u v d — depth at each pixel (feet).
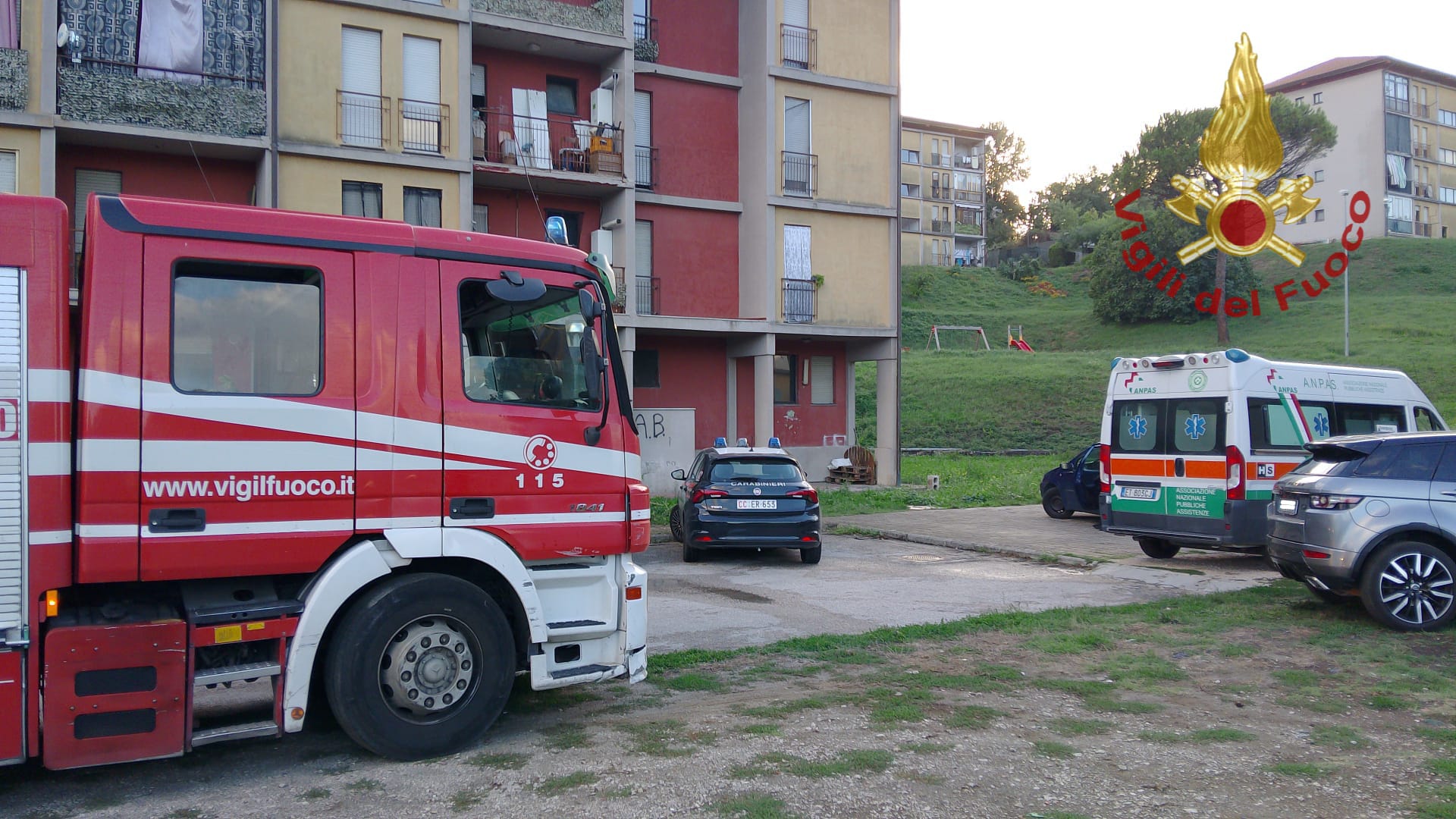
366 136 65.31
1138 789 15.87
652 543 51.47
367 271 17.31
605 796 15.55
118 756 15.21
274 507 16.26
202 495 15.75
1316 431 39.60
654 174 81.56
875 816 14.71
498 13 70.03
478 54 74.23
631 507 19.43
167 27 60.75
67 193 60.08
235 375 16.20
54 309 15.07
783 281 83.51
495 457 18.06
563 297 19.26
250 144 61.11
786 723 19.42
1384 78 203.31
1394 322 167.12
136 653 15.31
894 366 88.12
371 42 65.77
